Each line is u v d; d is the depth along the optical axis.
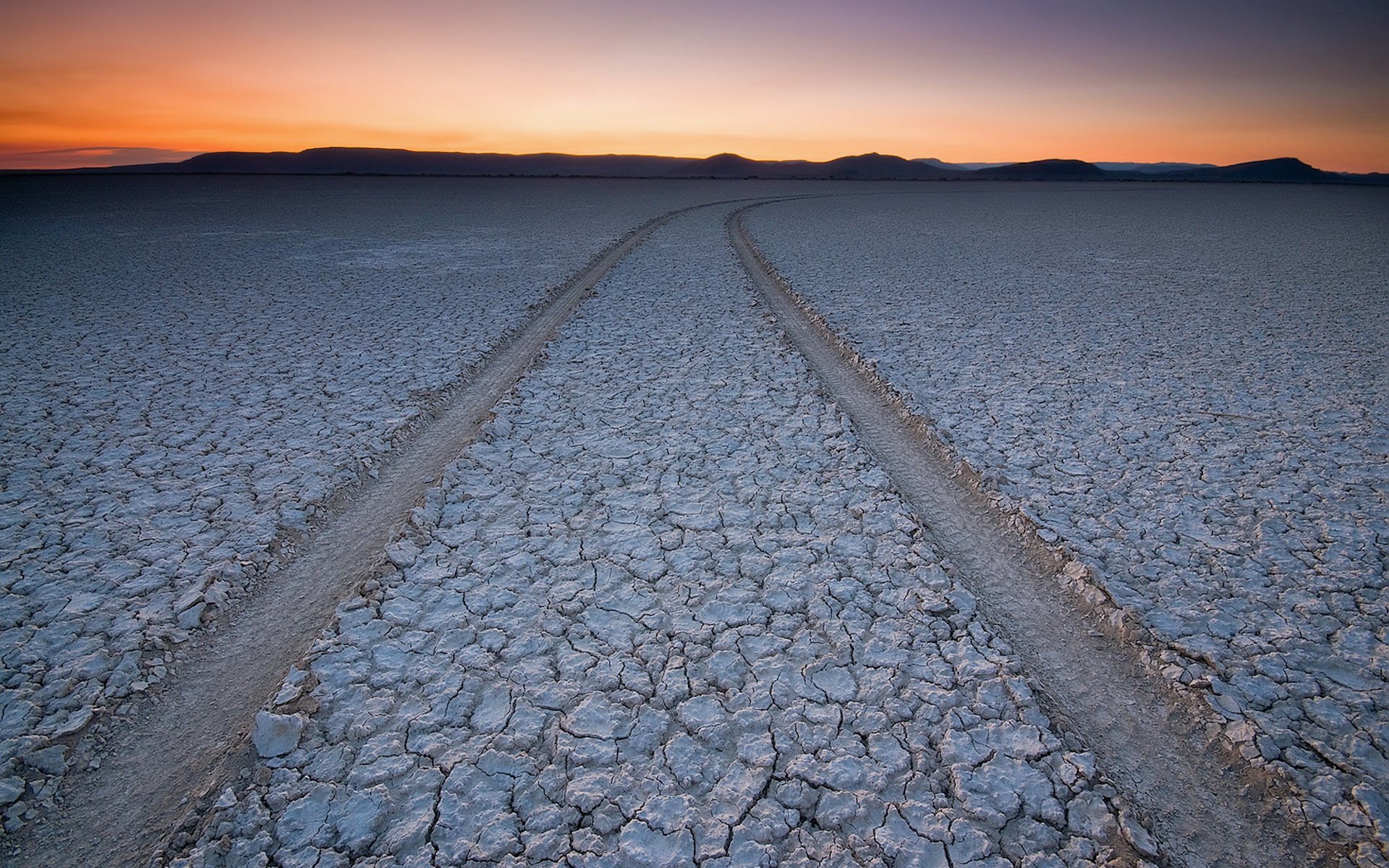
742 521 4.41
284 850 2.32
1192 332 8.79
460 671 3.13
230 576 3.77
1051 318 9.62
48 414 5.96
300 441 5.50
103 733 2.81
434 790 2.55
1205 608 3.46
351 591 3.71
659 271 13.66
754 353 7.96
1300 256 15.87
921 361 7.60
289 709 2.89
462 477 4.98
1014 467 5.02
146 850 2.37
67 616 3.42
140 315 9.61
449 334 8.77
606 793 2.55
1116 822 2.42
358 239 18.69
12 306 10.05
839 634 3.36
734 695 3.01
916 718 2.88
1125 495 4.61
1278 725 2.77
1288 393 6.44
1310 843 2.36
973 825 2.42
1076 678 3.13
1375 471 4.84
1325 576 3.70
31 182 53.16
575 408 6.32
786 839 2.40
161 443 5.41
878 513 4.46
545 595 3.69
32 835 2.42
